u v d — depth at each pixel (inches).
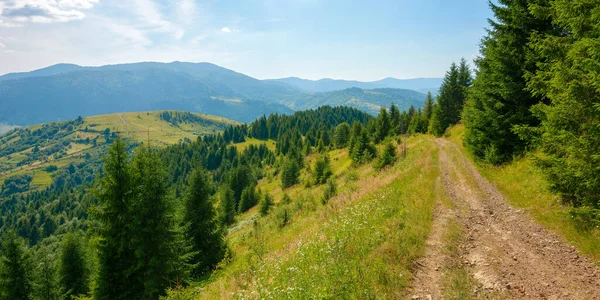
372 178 1118.4
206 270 858.8
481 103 897.5
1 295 914.1
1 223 5851.4
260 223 1304.1
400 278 307.7
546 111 470.3
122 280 636.1
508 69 746.2
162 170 687.1
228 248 952.3
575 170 401.4
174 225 699.4
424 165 970.7
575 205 439.2
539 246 385.1
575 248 362.3
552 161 462.9
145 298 631.8
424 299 282.2
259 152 6545.3
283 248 581.0
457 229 456.4
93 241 632.4
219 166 6633.9
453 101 2273.6
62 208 6127.0
